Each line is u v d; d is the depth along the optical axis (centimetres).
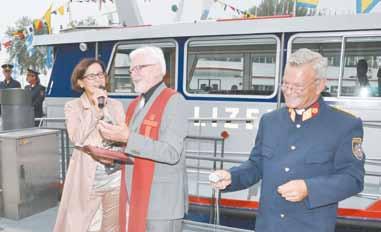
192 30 471
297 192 141
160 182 190
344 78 414
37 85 722
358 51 405
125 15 591
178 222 197
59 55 575
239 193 442
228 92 471
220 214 445
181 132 187
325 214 154
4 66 842
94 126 243
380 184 400
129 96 520
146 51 191
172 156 179
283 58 434
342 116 153
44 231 350
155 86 195
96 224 260
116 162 214
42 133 400
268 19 431
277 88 439
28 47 745
